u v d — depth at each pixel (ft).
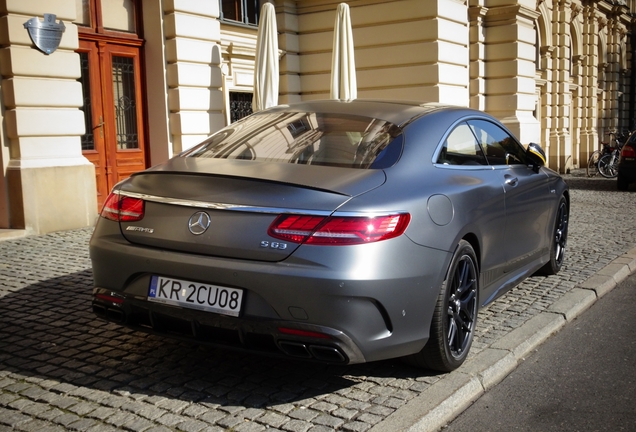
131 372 11.80
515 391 11.69
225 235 10.18
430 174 11.78
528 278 19.48
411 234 10.47
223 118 37.40
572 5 79.15
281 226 9.91
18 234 26.00
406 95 43.78
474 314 12.60
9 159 26.63
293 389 11.10
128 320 11.17
